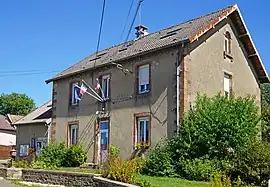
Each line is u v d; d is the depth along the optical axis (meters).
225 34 23.53
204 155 18.61
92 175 16.97
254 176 16.16
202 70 21.14
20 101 74.00
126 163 16.09
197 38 20.33
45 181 20.17
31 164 24.64
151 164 19.19
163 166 18.77
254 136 19.23
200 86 20.83
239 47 24.56
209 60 21.78
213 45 22.28
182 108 19.66
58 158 24.91
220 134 18.75
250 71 25.33
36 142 30.44
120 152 22.52
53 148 25.48
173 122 19.86
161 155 19.14
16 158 32.19
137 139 21.81
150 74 21.62
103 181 15.63
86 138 25.20
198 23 22.86
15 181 20.94
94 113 24.88
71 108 26.84
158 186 13.95
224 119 18.84
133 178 15.07
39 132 30.31
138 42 25.92
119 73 23.59
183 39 19.89
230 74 23.34
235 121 18.91
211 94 21.56
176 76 20.20
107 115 23.89
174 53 20.58
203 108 19.48
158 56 21.39
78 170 20.44
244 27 24.08
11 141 50.78
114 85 23.81
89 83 25.66
